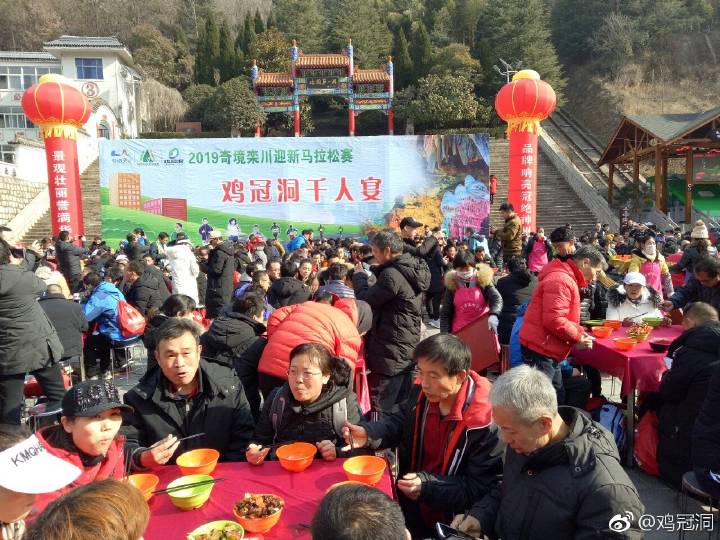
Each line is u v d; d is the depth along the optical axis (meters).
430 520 2.80
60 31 45.09
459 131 33.03
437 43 44.59
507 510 2.19
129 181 18.94
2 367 4.07
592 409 4.54
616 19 43.41
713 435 2.92
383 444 2.84
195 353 2.77
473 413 2.55
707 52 43.00
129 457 2.56
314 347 2.79
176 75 42.25
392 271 4.35
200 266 9.75
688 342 3.64
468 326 5.38
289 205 19.30
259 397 4.14
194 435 2.73
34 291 4.21
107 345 6.84
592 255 4.00
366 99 26.88
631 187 24.91
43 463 1.61
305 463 2.44
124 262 8.47
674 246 12.98
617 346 4.32
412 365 4.53
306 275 6.41
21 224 19.52
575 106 42.41
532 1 38.16
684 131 19.61
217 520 2.09
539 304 4.05
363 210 19.36
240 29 48.00
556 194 25.61
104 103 29.28
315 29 45.56
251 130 34.75
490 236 19.27
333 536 1.18
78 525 1.17
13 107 30.75
